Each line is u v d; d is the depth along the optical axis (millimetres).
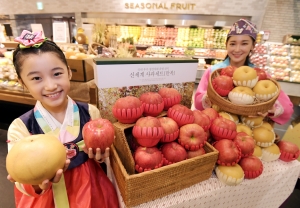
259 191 859
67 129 754
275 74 3027
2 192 1588
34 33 638
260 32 3496
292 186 977
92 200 727
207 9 4219
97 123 646
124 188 623
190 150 716
